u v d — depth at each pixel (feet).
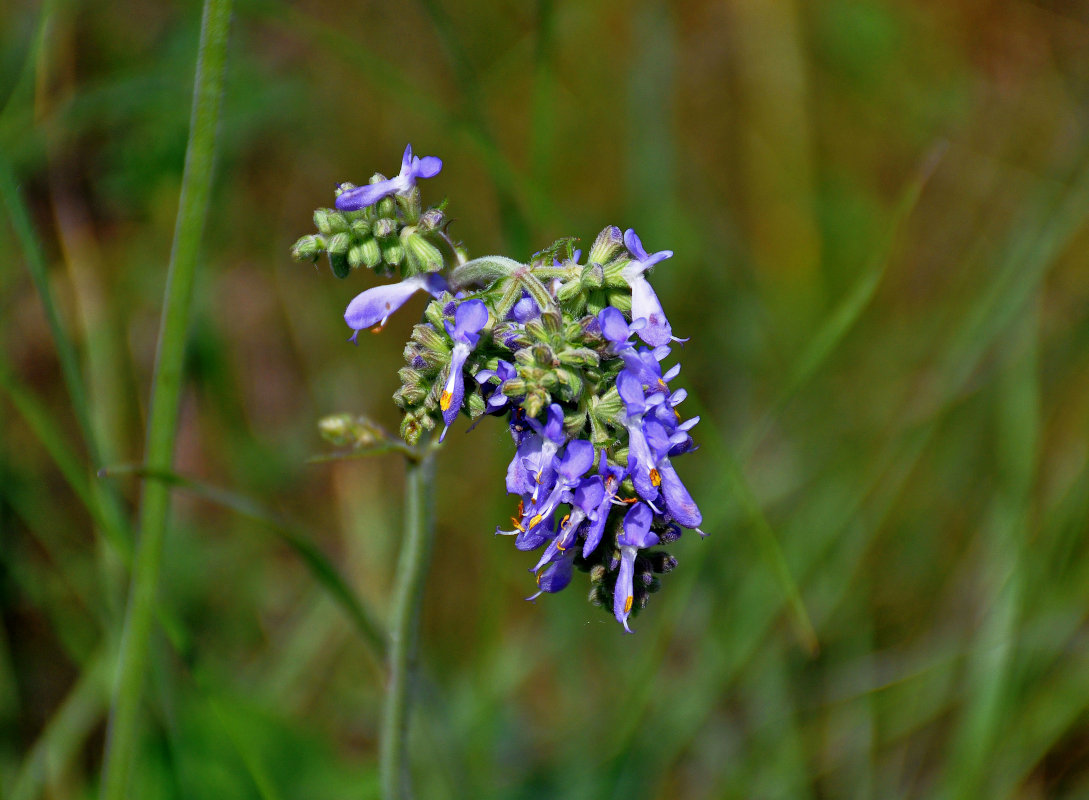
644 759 1.37
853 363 1.85
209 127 1.13
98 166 1.70
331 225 1.08
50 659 1.44
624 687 1.45
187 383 1.74
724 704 1.46
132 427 1.69
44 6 1.38
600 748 1.40
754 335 1.92
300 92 1.90
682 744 1.38
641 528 1.03
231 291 1.86
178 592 1.59
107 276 1.71
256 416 1.80
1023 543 1.38
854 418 1.75
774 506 1.62
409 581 1.12
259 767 1.20
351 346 1.87
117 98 1.67
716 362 1.89
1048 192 1.73
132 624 1.17
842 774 1.41
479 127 1.31
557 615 1.54
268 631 1.61
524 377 1.03
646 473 1.03
